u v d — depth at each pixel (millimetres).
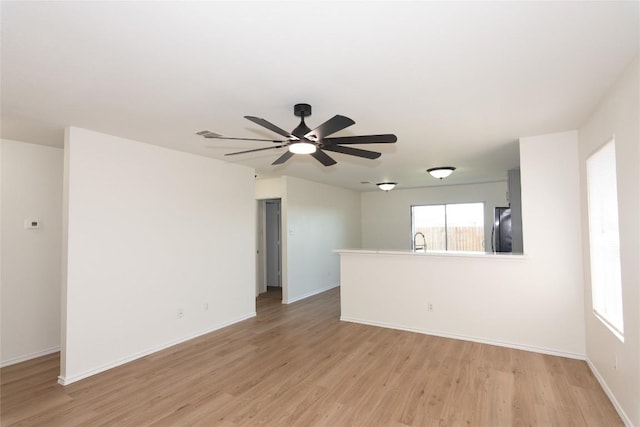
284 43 1744
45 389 2922
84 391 2877
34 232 3768
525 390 2785
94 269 3279
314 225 6992
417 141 3822
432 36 1691
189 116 2867
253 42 1732
